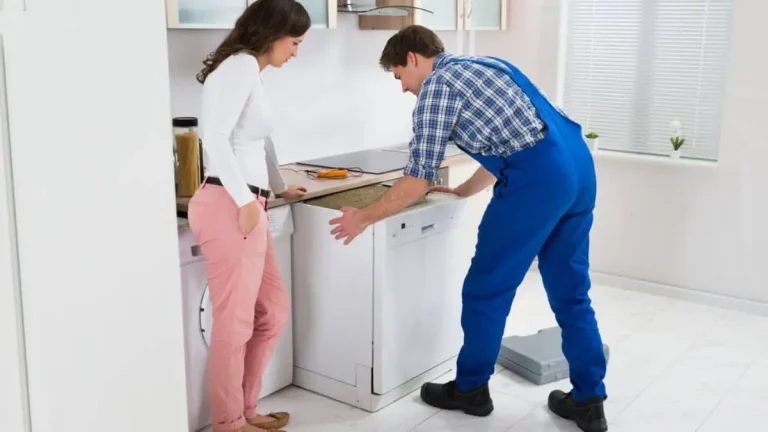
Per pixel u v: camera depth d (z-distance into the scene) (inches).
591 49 169.5
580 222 101.9
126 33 31.5
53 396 31.6
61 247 30.8
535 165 95.0
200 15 103.0
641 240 164.6
